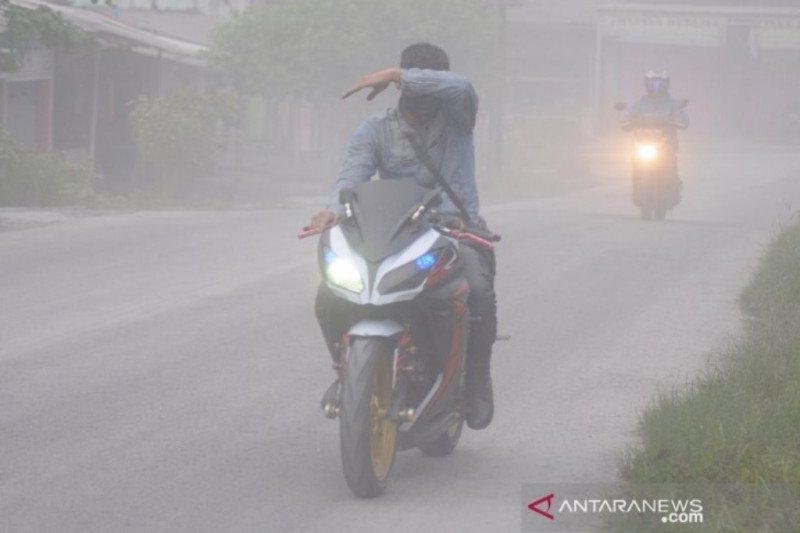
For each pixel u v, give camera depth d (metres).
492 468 16.72
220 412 19.06
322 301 15.40
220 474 16.11
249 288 29.47
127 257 33.94
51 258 33.41
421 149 16.36
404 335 15.16
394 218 15.16
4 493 15.08
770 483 14.58
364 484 14.96
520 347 24.02
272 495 15.36
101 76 83.50
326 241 15.28
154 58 86.44
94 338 23.91
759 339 21.94
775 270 29.84
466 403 16.83
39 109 74.94
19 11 47.00
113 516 14.41
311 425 18.52
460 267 15.74
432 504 15.17
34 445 17.09
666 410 17.72
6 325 24.97
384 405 15.36
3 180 53.53
